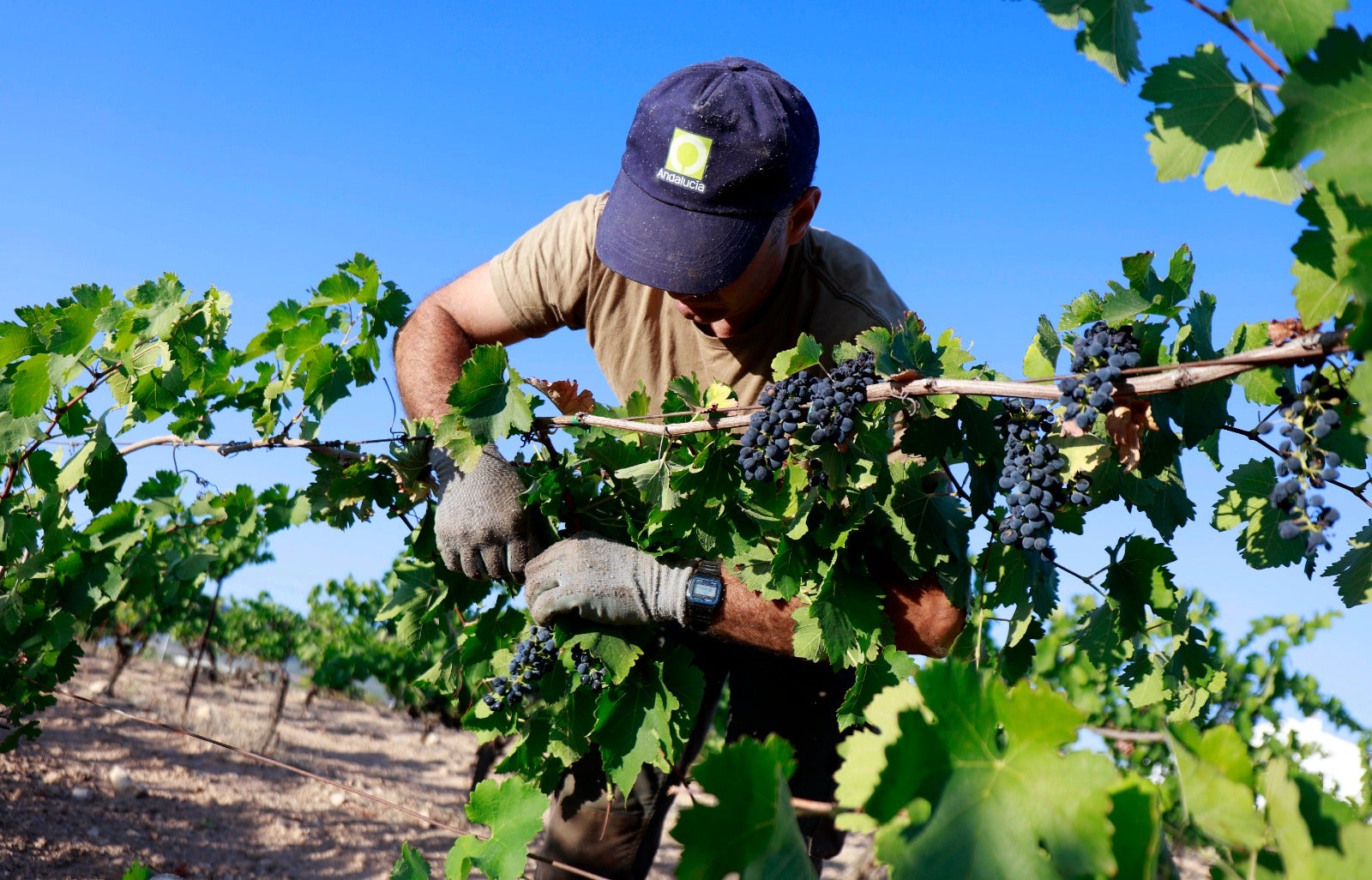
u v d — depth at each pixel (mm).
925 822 1060
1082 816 1013
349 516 3348
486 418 2551
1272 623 8266
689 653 2822
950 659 1101
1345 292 1286
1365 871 1034
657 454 2795
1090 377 1737
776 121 2760
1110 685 7395
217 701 15211
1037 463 1979
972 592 2455
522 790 2320
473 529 2672
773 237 2828
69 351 3445
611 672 2672
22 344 3475
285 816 8719
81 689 13180
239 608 17609
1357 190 1152
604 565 2600
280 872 7145
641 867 3229
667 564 2729
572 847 3133
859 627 2430
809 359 2316
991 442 2277
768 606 2551
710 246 2703
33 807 7227
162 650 19484
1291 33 1195
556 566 2615
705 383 3162
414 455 3033
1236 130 1444
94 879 6078
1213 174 1468
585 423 2646
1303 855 1066
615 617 2594
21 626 4613
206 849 7355
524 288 3193
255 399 3783
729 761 1098
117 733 10695
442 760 13961
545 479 2584
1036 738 1054
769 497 2498
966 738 1083
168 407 3600
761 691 3207
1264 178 1444
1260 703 7883
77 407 3775
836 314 2992
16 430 3572
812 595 2500
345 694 18750
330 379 3260
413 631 3336
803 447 2422
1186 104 1456
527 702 3105
